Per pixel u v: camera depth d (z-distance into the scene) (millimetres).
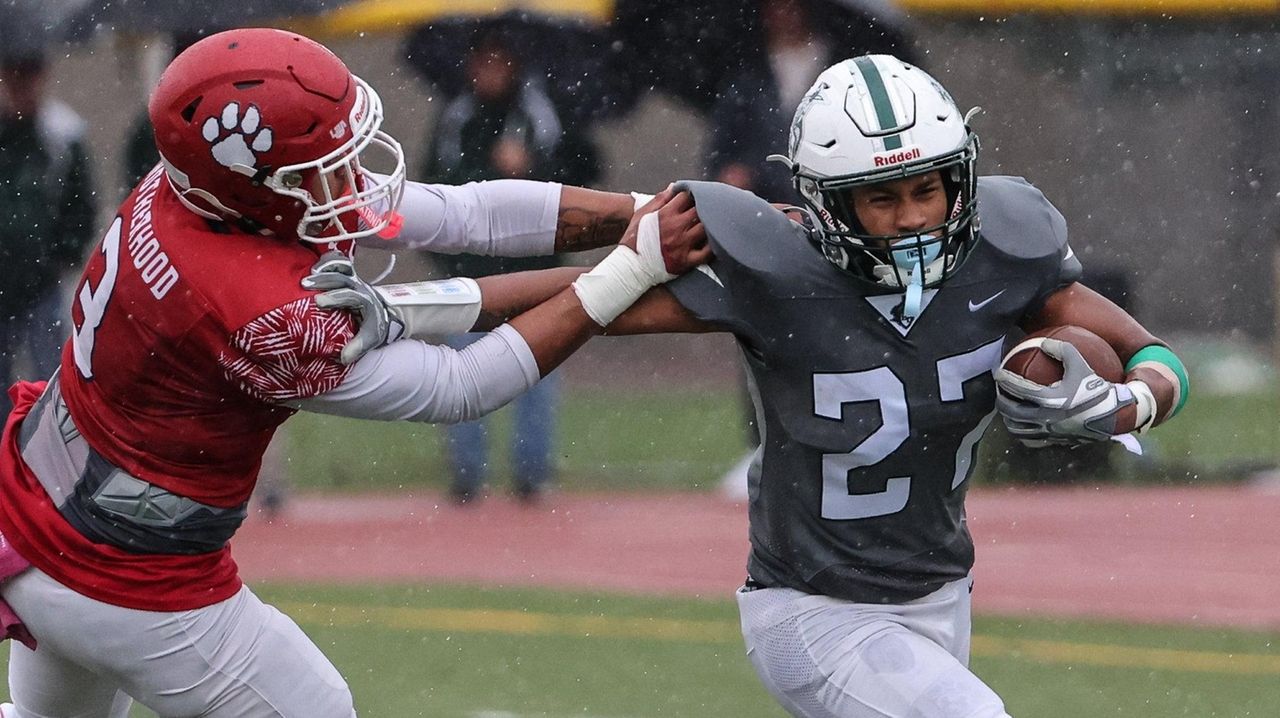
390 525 29688
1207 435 36094
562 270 12984
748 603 13070
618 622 23344
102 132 40438
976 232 12297
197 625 12164
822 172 11930
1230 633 22562
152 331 11633
